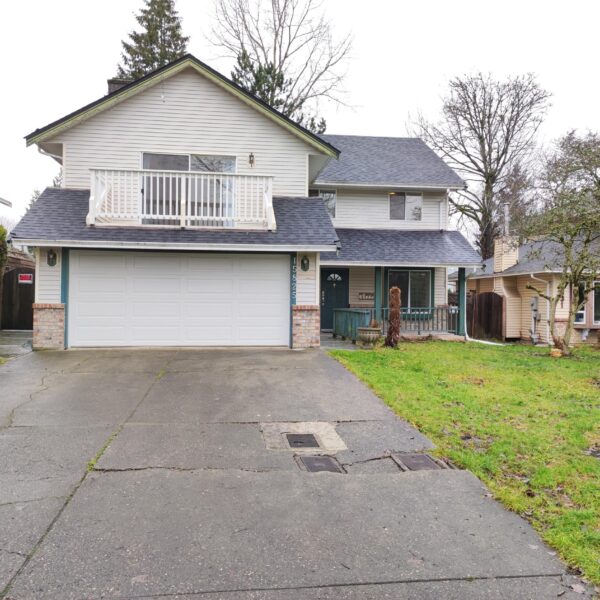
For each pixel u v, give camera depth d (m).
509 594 2.64
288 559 2.93
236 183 11.28
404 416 5.91
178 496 3.72
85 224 10.39
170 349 10.54
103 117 11.59
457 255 15.08
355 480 4.08
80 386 7.16
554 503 3.69
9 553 2.93
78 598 2.55
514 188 26.66
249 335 11.07
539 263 16.91
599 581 2.73
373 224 16.73
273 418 5.79
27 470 4.16
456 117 27.83
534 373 9.11
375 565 2.89
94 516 3.38
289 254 11.12
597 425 5.64
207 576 2.76
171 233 10.50
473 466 4.38
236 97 12.00
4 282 14.67
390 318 12.12
